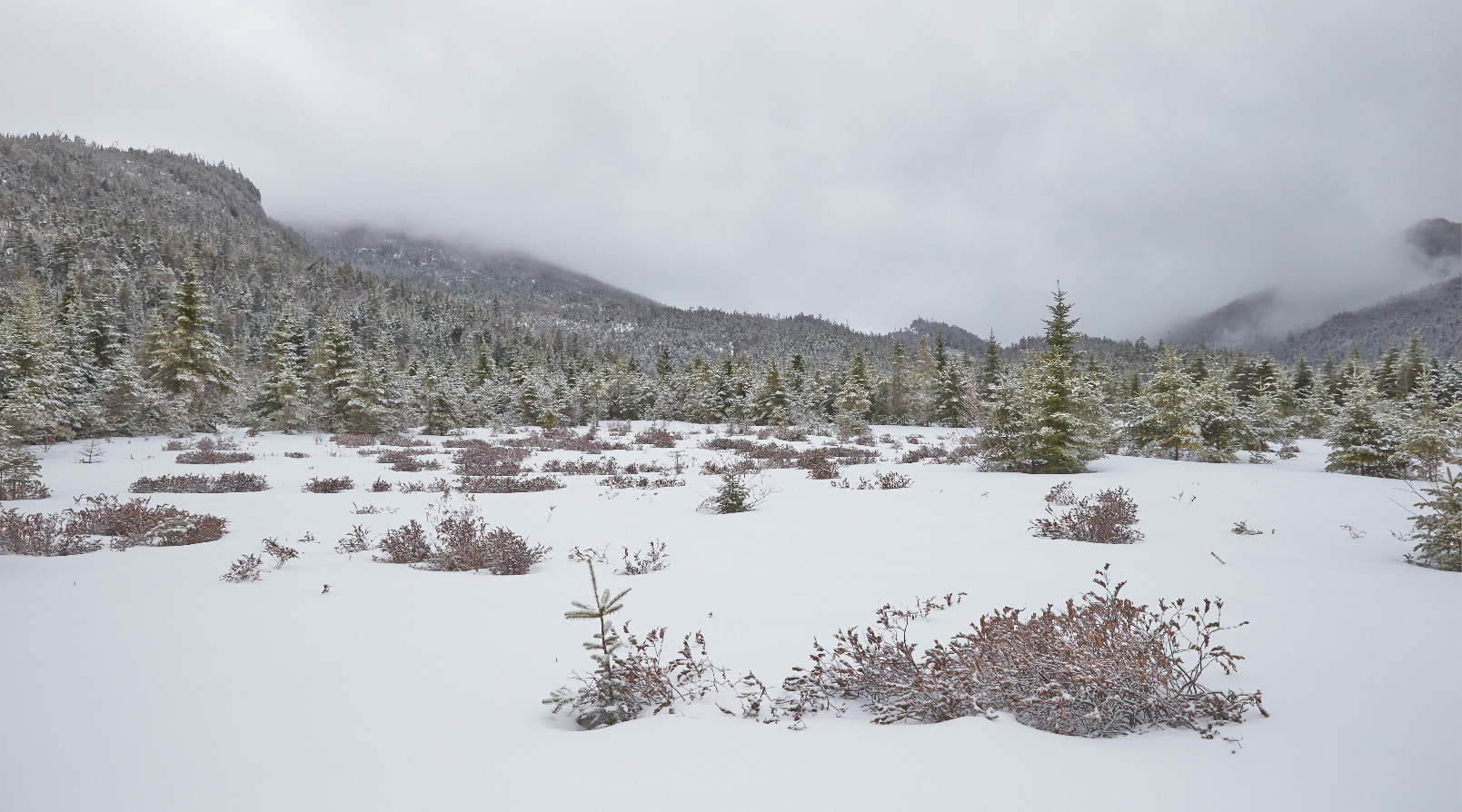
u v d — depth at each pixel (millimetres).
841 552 7184
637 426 40125
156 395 27812
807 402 47250
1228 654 3221
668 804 2162
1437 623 4250
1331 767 2340
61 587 5836
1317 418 39281
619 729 2861
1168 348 22672
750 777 2357
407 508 11398
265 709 3107
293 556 6934
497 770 2455
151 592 5648
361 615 4910
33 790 2326
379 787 2332
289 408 31875
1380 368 52562
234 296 136125
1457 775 2248
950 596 5266
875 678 3273
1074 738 2670
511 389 51906
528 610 5043
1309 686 3178
